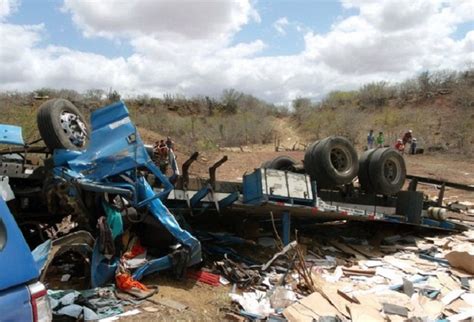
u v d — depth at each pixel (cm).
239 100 5131
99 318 533
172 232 677
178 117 3981
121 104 694
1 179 610
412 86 4600
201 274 709
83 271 669
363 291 700
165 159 798
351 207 961
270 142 4194
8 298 280
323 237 1020
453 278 792
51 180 668
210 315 587
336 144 917
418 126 3788
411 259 897
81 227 671
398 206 1041
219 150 2880
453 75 4428
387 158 995
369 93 4769
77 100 3303
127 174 684
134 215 676
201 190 801
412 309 635
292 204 802
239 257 811
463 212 1335
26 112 1645
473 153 2802
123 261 647
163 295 620
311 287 680
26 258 294
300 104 5247
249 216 959
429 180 1134
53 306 529
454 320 609
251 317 589
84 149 742
